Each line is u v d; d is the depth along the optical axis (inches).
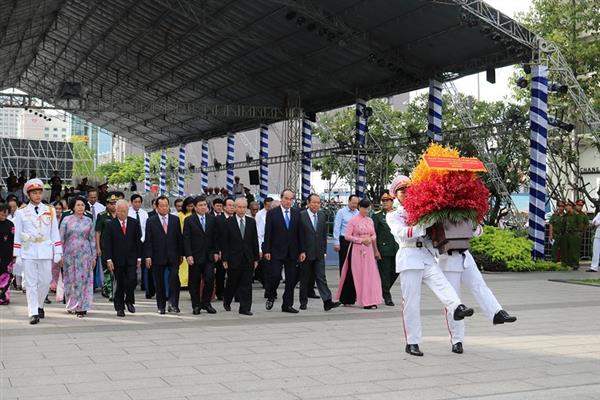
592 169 1247.5
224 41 995.9
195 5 897.5
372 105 1267.2
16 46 1291.8
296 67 1010.1
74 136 3572.8
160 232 406.6
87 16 1109.7
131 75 1362.0
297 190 1181.1
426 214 268.2
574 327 358.9
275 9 829.2
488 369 258.1
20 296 484.7
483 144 960.9
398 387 229.5
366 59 897.5
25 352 284.4
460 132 924.0
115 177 2394.2
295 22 849.5
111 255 395.2
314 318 391.2
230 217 411.8
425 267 281.7
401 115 1353.3
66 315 397.1
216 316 398.3
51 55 1402.6
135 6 988.6
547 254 839.7
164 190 1892.2
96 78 1471.5
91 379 236.7
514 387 230.7
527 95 1011.9
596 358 279.4
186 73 1222.9
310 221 421.1
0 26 1094.4
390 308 436.1
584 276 677.3
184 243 405.1
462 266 283.4
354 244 436.1
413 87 932.6
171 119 1583.4
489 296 283.9
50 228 373.7
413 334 284.2
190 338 321.7
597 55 926.4
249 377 242.1
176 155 2519.7
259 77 1114.1
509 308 435.2
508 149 1028.5
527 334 337.1
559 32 966.4
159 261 404.5
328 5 785.6
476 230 285.1
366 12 774.5
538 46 740.7
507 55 770.8
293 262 418.6
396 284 594.9
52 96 1252.5
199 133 1673.2
